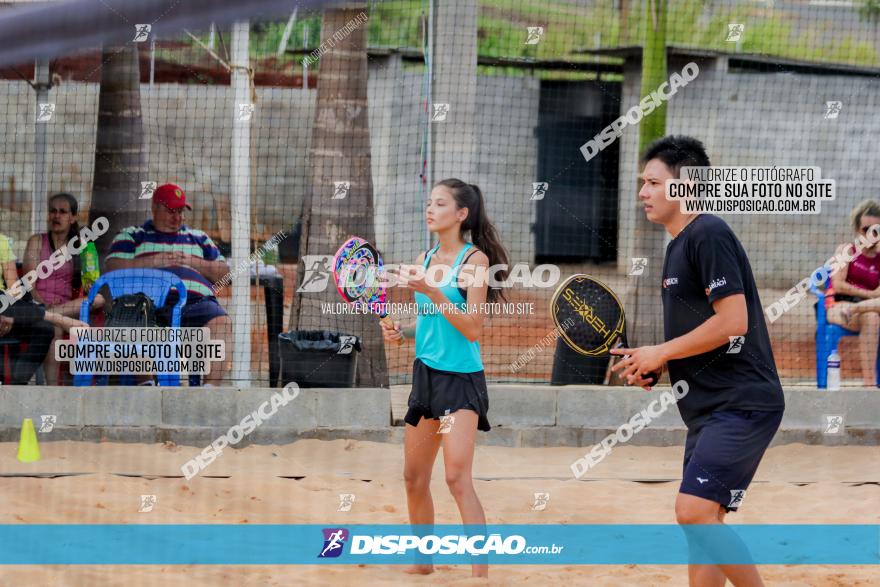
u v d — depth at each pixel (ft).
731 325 16.14
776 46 65.26
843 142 68.23
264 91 63.87
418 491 21.13
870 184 68.13
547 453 34.99
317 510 27.20
